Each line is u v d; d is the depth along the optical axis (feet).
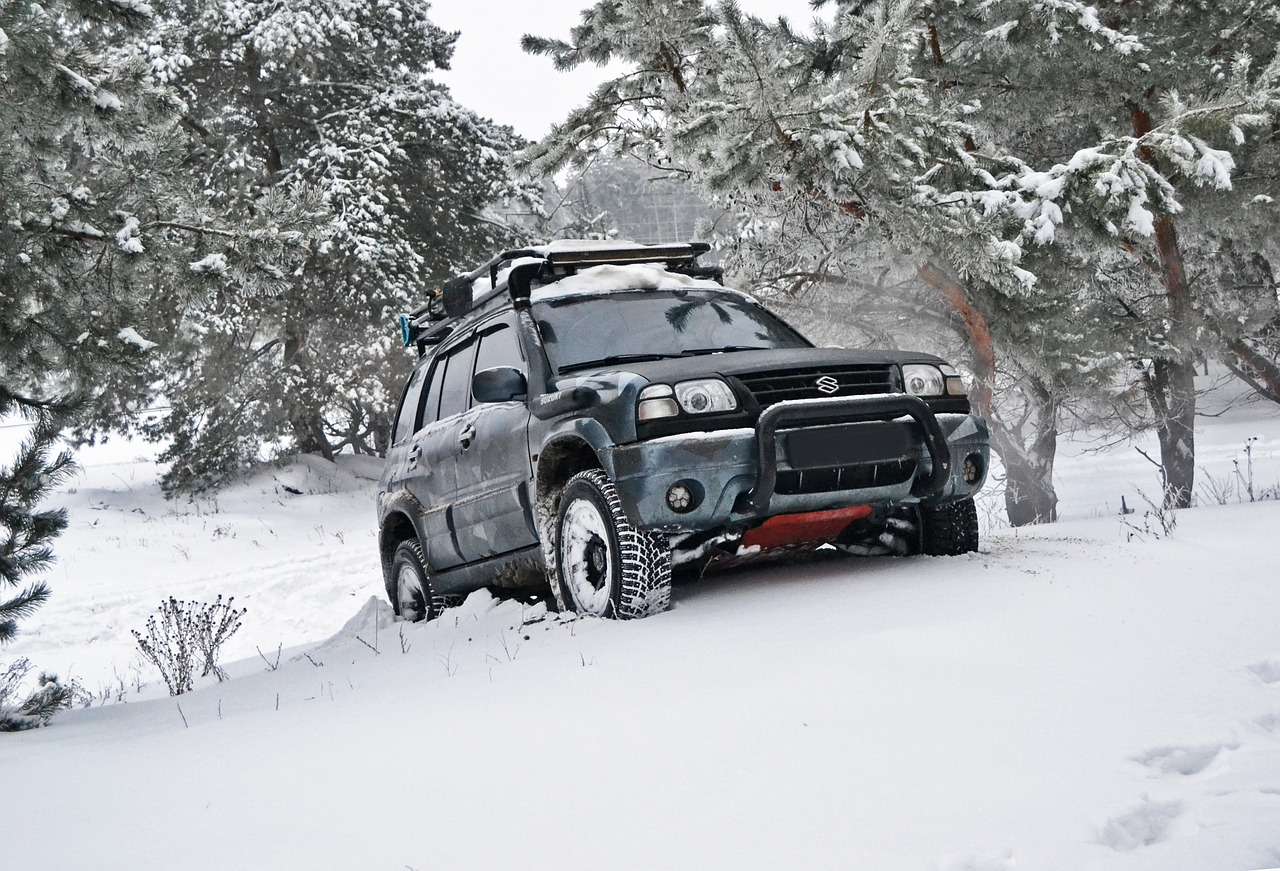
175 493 85.30
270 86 87.51
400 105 90.84
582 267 22.41
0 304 27.12
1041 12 32.78
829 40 39.24
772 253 36.37
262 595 46.47
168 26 83.82
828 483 17.40
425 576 24.52
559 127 35.63
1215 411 77.10
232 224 30.91
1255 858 7.12
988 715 10.50
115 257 28.48
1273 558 16.79
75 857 9.07
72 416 23.99
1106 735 9.79
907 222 28.71
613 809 8.94
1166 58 34.58
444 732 11.94
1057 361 33.06
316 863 8.36
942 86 35.91
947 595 15.70
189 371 83.25
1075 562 17.54
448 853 8.33
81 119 28.60
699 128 28.55
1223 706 10.32
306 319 83.61
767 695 11.62
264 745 12.60
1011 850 7.57
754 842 8.04
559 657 14.96
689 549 18.42
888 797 8.70
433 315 26.61
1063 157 39.17
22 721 19.48
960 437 18.44
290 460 91.56
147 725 16.52
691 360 18.17
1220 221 32.71
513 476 20.12
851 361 18.04
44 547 21.58
